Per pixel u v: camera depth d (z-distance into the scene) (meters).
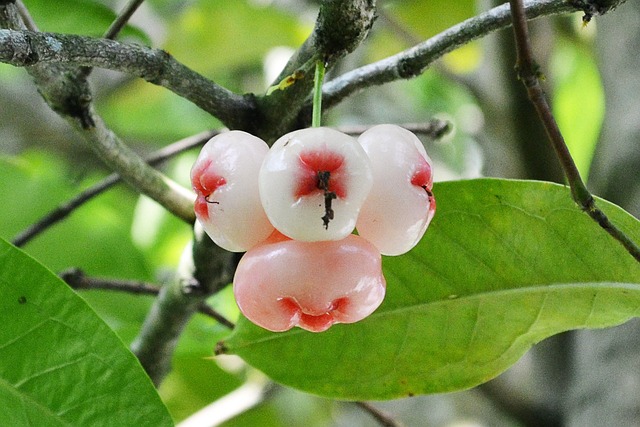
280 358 0.75
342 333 0.75
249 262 0.67
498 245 0.74
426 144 1.66
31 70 0.72
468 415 1.34
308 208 0.65
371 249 0.67
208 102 0.71
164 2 1.76
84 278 0.83
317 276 0.66
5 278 0.69
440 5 1.49
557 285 0.74
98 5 0.85
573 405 0.90
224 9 1.51
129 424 0.70
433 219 0.74
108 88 1.74
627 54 0.97
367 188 0.65
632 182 0.90
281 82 0.69
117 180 0.86
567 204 0.72
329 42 0.68
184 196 0.77
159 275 1.29
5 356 0.69
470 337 0.75
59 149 1.72
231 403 1.07
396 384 0.76
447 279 0.75
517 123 1.06
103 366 0.69
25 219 1.02
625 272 0.73
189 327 0.90
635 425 0.85
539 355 1.06
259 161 0.67
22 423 0.70
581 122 1.44
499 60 1.05
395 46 1.52
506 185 0.73
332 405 1.45
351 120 1.54
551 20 1.32
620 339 0.88
